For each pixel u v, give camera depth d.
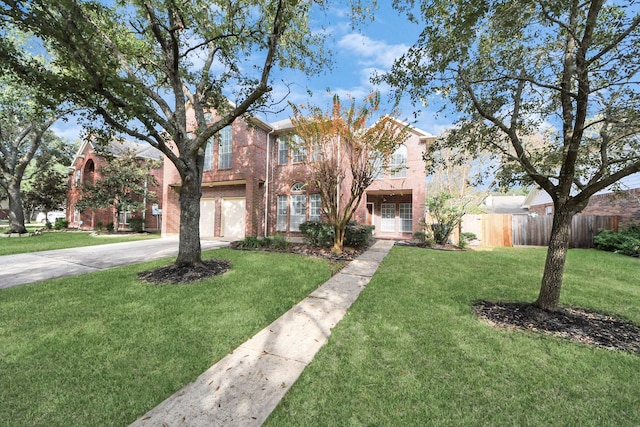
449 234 11.70
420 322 3.66
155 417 2.05
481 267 6.99
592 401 2.21
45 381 2.44
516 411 2.11
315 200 13.30
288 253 8.91
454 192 19.77
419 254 9.08
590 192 3.52
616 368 2.64
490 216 12.77
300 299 4.68
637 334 3.34
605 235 10.31
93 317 3.81
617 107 3.29
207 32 5.88
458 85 4.07
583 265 7.23
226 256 8.24
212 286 5.29
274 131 13.95
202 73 7.14
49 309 4.07
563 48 3.90
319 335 3.38
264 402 2.21
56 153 22.38
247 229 12.70
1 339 3.17
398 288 5.16
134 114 4.84
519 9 3.06
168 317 3.84
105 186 17.05
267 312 4.05
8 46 3.98
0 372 2.56
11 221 15.88
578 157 4.24
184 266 6.40
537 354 2.88
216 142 13.95
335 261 7.74
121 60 5.69
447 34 3.57
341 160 9.52
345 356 2.87
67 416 2.06
